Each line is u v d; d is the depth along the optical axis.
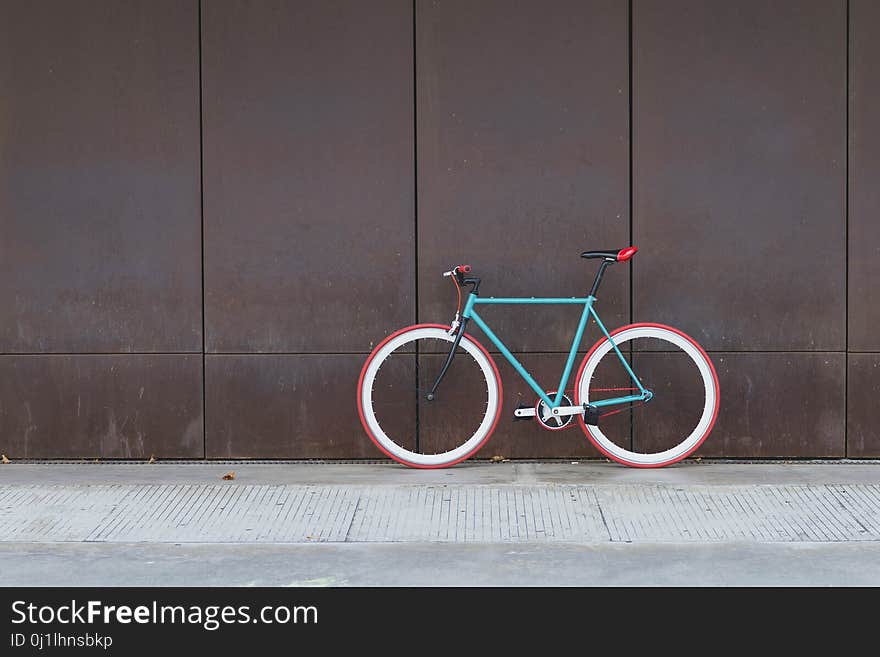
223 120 6.07
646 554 4.44
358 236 6.09
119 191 6.12
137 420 6.17
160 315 6.14
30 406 6.16
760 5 5.97
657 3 5.98
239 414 6.16
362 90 6.05
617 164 6.03
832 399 6.06
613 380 6.12
